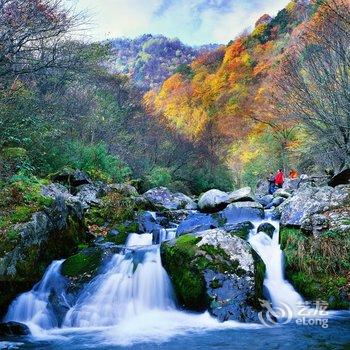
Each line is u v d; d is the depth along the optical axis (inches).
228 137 1820.9
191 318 279.6
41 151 517.0
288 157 1310.3
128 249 332.2
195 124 1988.2
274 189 860.0
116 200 481.1
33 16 353.4
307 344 227.1
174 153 1023.0
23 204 323.3
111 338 245.0
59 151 553.0
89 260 321.1
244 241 311.1
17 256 283.6
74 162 565.6
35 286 297.4
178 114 2199.8
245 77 2300.7
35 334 254.8
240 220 461.7
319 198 367.9
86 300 287.9
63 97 637.3
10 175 386.3
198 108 2210.9
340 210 349.7
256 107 1808.6
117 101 936.9
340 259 315.3
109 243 398.0
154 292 302.2
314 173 1081.4
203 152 1154.0
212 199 548.7
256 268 296.4
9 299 276.2
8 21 334.3
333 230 329.7
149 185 810.2
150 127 1018.1
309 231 338.6
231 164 1569.9
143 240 419.2
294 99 602.9
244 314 269.6
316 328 255.8
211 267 290.2
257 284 287.4
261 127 1780.3
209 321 272.5
